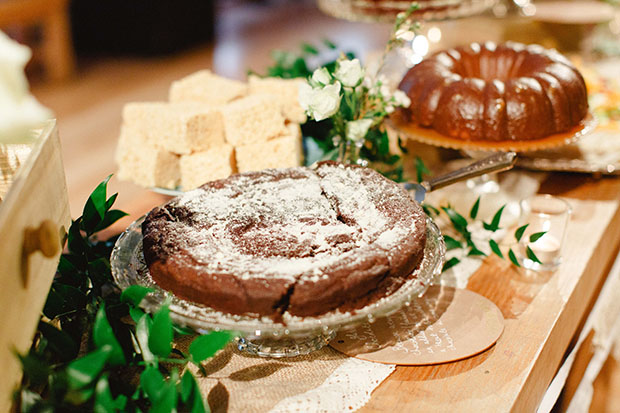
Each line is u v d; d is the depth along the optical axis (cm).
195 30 347
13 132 50
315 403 62
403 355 67
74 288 67
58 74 287
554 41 151
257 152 91
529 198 84
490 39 152
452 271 80
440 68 100
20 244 56
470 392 64
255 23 402
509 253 79
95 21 328
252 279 61
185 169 91
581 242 86
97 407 55
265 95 95
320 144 97
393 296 63
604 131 109
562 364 82
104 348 55
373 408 62
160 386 58
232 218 69
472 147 92
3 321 54
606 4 164
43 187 61
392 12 118
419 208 71
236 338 69
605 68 142
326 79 77
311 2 462
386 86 89
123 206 93
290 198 73
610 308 100
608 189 98
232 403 63
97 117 245
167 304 59
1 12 248
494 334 70
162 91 276
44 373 57
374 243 65
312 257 64
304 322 61
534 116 92
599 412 103
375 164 93
